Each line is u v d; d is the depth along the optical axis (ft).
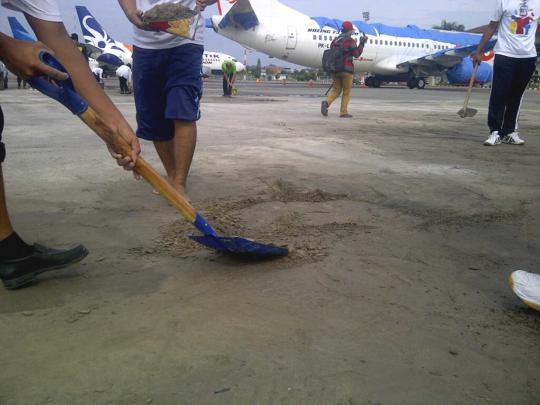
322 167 12.29
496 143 16.60
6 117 23.24
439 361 4.25
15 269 5.35
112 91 56.44
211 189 9.95
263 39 75.05
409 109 33.40
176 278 5.82
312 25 76.18
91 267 6.09
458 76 79.00
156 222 7.85
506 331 4.80
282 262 6.35
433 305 5.29
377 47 81.30
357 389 3.83
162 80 9.18
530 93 75.31
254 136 17.92
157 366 4.05
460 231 7.79
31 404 3.55
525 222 8.35
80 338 4.45
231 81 47.50
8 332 4.54
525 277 5.27
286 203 9.12
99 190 9.70
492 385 3.95
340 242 7.13
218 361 4.14
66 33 5.65
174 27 8.36
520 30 15.55
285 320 4.86
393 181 10.93
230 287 5.59
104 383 3.81
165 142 9.81
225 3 73.31
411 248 6.97
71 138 16.58
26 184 10.07
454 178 11.39
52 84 4.89
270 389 3.79
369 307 5.18
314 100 43.01
